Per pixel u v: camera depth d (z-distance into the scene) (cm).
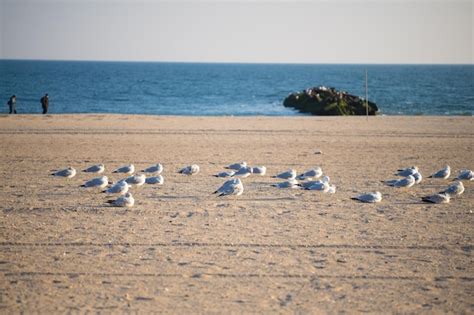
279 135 3525
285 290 1159
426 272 1264
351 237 1505
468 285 1193
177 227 1579
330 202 1877
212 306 1080
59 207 1780
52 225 1590
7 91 9019
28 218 1659
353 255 1368
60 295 1126
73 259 1326
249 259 1332
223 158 2753
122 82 12800
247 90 10606
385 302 1105
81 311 1055
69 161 2641
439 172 2253
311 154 2888
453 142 3312
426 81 13962
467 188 2125
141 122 4084
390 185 2152
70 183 2148
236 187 1898
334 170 2473
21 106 6688
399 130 3797
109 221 1631
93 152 2886
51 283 1185
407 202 1891
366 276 1237
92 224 1602
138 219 1655
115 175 2327
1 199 1886
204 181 2200
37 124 3909
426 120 4406
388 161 2714
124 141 3238
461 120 4406
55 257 1338
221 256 1352
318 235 1519
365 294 1142
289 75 19200
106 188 2036
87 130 3641
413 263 1320
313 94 6650
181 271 1255
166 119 4303
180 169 2459
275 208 1791
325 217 1694
